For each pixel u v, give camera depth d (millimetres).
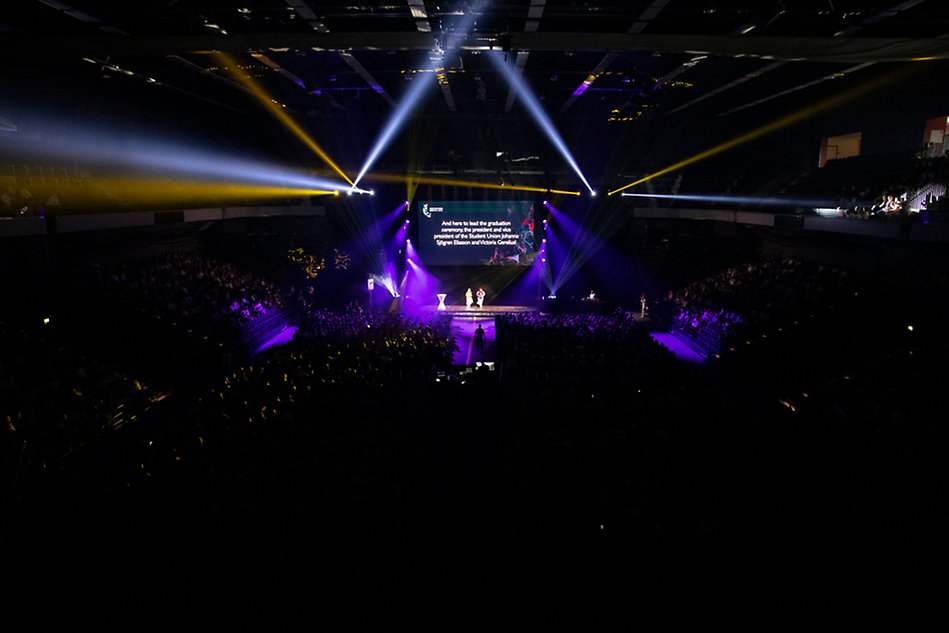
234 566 11461
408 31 15570
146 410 20422
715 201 35750
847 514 13320
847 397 18531
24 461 14758
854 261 27578
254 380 20328
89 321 23328
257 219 41000
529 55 23266
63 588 10961
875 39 13641
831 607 10484
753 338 25719
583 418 16250
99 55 15898
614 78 27328
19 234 19766
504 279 42250
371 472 13633
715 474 13992
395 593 10891
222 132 37375
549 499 12562
